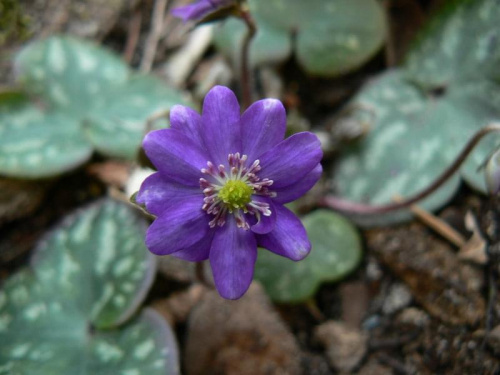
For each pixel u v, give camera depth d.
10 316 0.10
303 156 0.07
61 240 0.11
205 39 0.13
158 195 0.07
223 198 0.07
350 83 0.13
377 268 0.11
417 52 0.12
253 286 0.11
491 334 0.09
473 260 0.10
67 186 0.12
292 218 0.07
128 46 0.13
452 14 0.12
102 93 0.12
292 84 0.13
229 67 0.13
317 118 0.13
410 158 0.11
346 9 0.12
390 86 0.12
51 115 0.11
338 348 0.10
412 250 0.11
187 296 0.11
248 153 0.07
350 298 0.11
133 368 0.10
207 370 0.10
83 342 0.10
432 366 0.10
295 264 0.11
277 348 0.10
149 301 0.11
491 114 0.11
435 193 0.11
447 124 0.11
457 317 0.10
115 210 0.11
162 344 0.10
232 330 0.10
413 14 0.13
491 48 0.11
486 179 0.08
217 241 0.07
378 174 0.11
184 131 0.07
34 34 0.13
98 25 0.13
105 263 0.10
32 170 0.11
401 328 0.10
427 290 0.10
